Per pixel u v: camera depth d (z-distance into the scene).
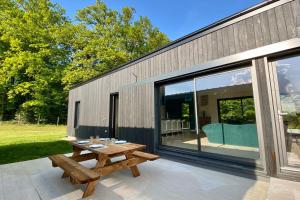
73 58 16.05
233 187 2.53
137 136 5.23
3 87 13.95
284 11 2.71
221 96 4.73
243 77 3.33
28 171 3.32
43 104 14.28
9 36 13.64
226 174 3.09
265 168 2.72
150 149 4.75
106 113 6.85
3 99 14.45
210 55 3.62
